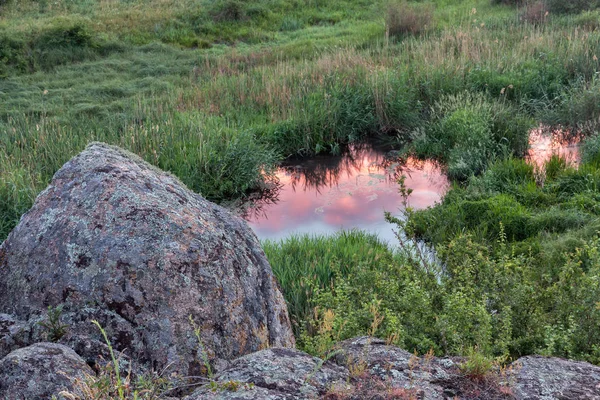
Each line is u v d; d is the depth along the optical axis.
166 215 3.40
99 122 10.76
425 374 2.59
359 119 11.12
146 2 19.92
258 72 13.55
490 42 13.82
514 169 8.52
